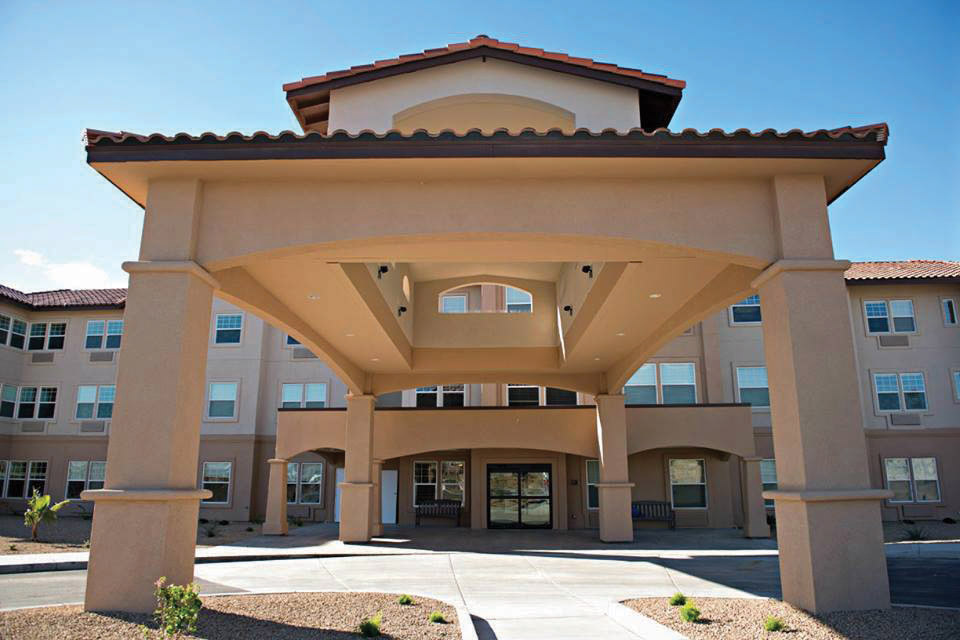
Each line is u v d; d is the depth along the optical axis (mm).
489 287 24344
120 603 6559
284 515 19797
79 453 26719
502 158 7477
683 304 12359
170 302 7395
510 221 7891
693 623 6699
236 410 25859
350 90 13531
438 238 7949
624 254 9852
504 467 22703
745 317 24656
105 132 7488
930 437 23359
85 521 22641
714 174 7895
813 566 6750
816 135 7438
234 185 7996
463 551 15430
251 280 10711
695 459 22906
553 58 13391
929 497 23000
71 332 27891
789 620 6512
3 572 11438
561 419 20094
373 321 13398
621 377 16906
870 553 6797
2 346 26906
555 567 12516
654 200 7949
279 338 26750
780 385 7504
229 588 9711
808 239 7680
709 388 23250
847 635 5957
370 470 17766
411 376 18734
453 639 6227
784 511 7246
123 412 7078
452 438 20078
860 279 24141
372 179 7988
